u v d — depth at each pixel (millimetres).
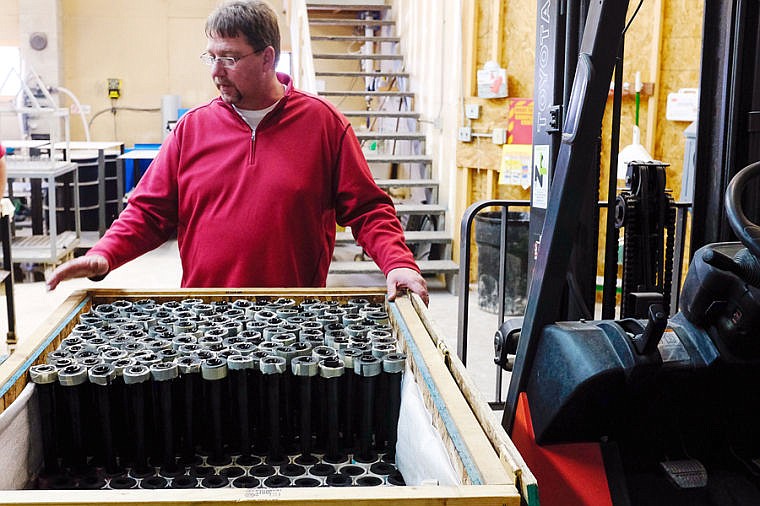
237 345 1532
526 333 1729
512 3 5520
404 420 1398
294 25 7785
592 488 1636
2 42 9555
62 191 7375
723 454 1730
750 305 1477
